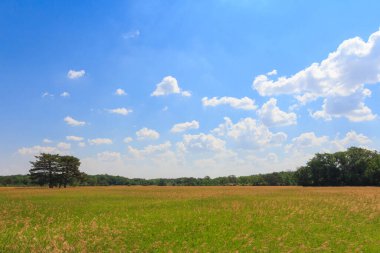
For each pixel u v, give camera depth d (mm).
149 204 45906
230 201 48688
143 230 26328
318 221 30359
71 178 121562
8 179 185500
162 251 20359
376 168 121875
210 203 46156
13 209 40469
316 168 132125
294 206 40125
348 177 127562
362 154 129625
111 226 28031
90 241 22328
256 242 22391
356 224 28875
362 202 44250
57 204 46438
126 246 21453
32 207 42656
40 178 117750
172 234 25016
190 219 31438
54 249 19516
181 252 20031
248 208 39125
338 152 131375
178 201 49812
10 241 22031
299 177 136500
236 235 24172
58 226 28391
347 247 21078
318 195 58812
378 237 23812
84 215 35375
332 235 24547
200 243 22250
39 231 26016
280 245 21422
